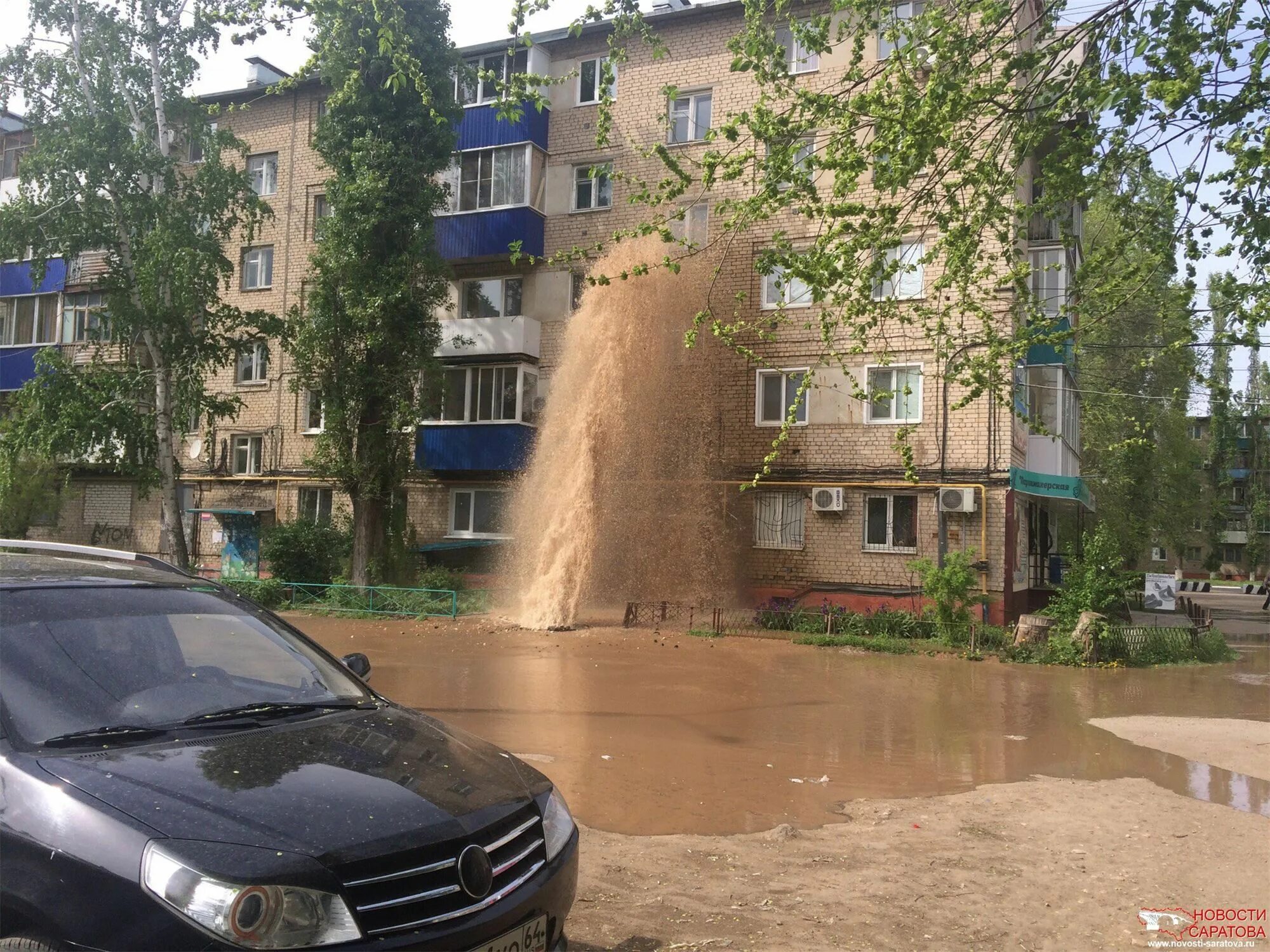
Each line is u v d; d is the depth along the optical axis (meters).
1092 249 6.79
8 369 27.17
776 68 7.06
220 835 2.42
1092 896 4.51
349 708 3.52
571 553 16.78
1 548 4.25
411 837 2.60
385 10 8.86
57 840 2.43
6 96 19.66
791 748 7.68
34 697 2.92
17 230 19.28
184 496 25.64
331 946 2.36
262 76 26.67
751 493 19.30
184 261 19.03
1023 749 7.89
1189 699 10.70
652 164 21.31
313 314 19.95
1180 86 4.93
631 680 10.88
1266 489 58.72
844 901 4.36
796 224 18.91
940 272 17.05
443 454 21.52
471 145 22.28
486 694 9.66
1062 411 19.06
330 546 20.88
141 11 19.81
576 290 21.92
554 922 2.96
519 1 7.07
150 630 3.43
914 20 6.86
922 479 17.81
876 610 16.97
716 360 19.67
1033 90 6.66
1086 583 14.65
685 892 4.40
